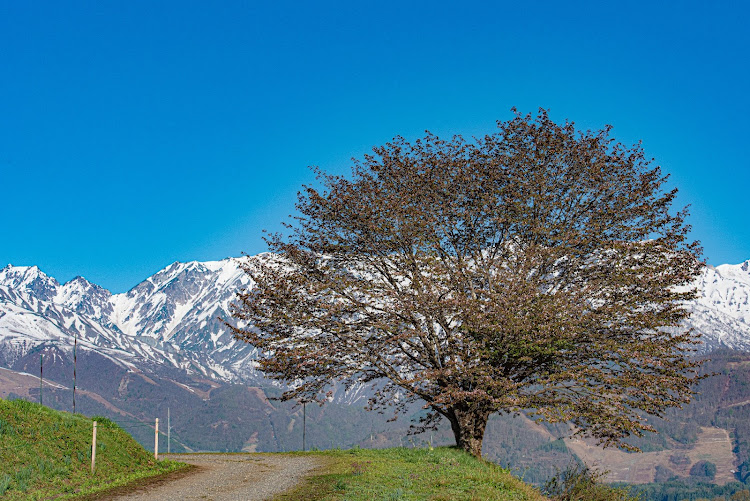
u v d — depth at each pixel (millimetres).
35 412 24141
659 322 25000
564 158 28328
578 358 25391
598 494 19406
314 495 19031
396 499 16891
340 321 26578
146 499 19125
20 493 18359
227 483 22391
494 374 24734
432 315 25844
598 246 26484
